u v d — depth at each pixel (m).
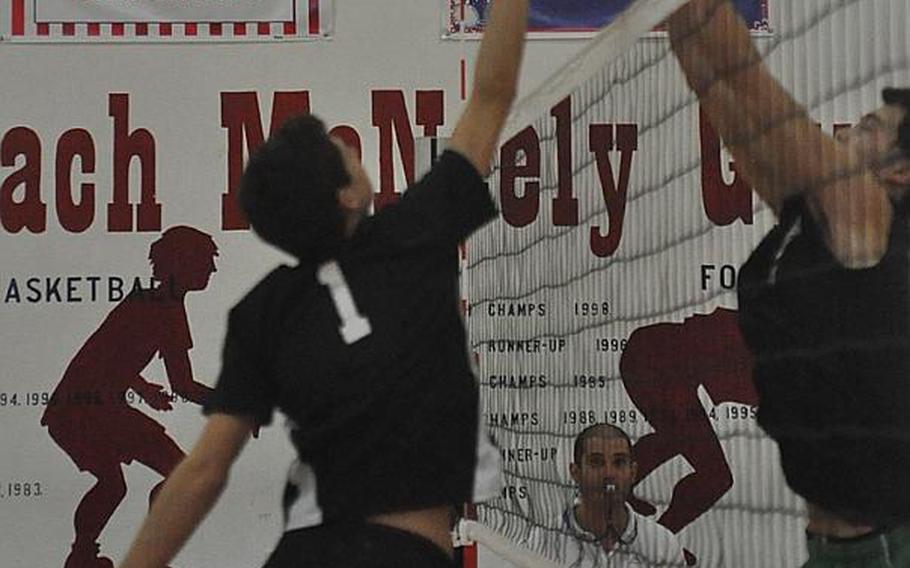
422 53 23.66
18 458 23.34
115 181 23.67
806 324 9.27
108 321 23.59
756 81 10.05
